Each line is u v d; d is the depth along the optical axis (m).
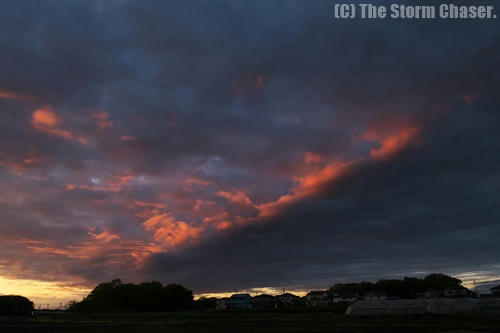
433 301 73.19
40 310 140.88
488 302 66.06
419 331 41.56
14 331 44.56
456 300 73.12
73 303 123.12
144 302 135.38
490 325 48.41
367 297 134.12
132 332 42.47
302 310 93.69
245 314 86.25
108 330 45.28
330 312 91.44
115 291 137.12
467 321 56.34
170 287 146.75
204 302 161.50
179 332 41.75
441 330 42.62
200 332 41.25
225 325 52.19
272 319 65.88
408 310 72.69
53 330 45.72
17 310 102.75
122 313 112.50
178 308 144.88
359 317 69.00
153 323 59.12
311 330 42.69
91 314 108.06
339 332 40.66
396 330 42.72
